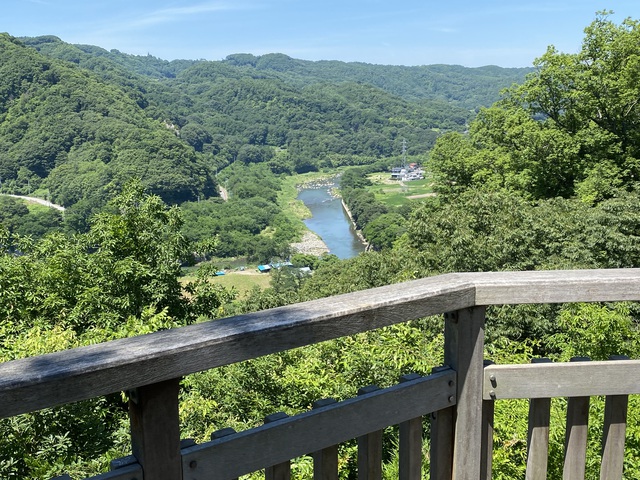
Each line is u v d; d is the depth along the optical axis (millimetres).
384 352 7762
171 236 15586
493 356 7520
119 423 7062
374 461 1291
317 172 195250
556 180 26500
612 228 17078
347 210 130250
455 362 1354
